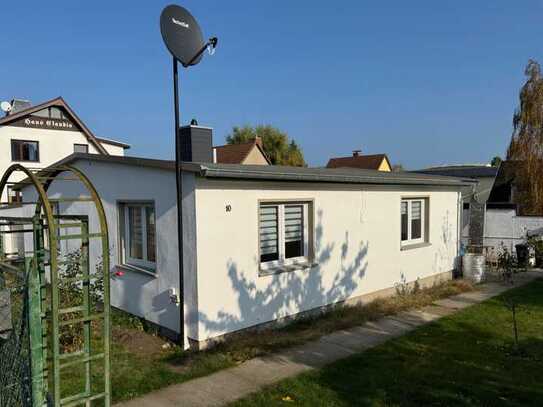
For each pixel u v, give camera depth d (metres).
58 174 9.70
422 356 5.98
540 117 15.79
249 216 6.95
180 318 6.45
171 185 6.69
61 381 5.14
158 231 7.00
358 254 9.08
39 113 28.36
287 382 5.12
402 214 10.68
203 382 5.20
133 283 7.66
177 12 6.69
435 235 11.49
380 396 4.72
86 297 3.61
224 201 6.59
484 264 11.98
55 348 3.18
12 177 26.83
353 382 5.10
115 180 7.96
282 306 7.54
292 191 7.61
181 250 6.39
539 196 15.86
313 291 8.10
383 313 8.34
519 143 16.27
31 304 3.31
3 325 4.03
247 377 5.33
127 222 8.00
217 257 6.52
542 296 9.88
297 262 7.93
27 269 3.34
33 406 3.31
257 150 36.56
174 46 6.42
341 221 8.66
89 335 3.59
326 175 7.70
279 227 7.62
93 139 30.16
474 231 16.16
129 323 7.52
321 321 7.78
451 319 7.92
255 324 7.11
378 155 41.28
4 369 3.96
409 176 11.28
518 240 15.21
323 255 8.28
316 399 4.68
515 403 4.52
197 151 9.25
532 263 14.28
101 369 5.54
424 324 7.62
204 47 6.49
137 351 6.31
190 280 6.41
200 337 6.34
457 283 11.15
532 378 5.18
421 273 10.96
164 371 5.52
